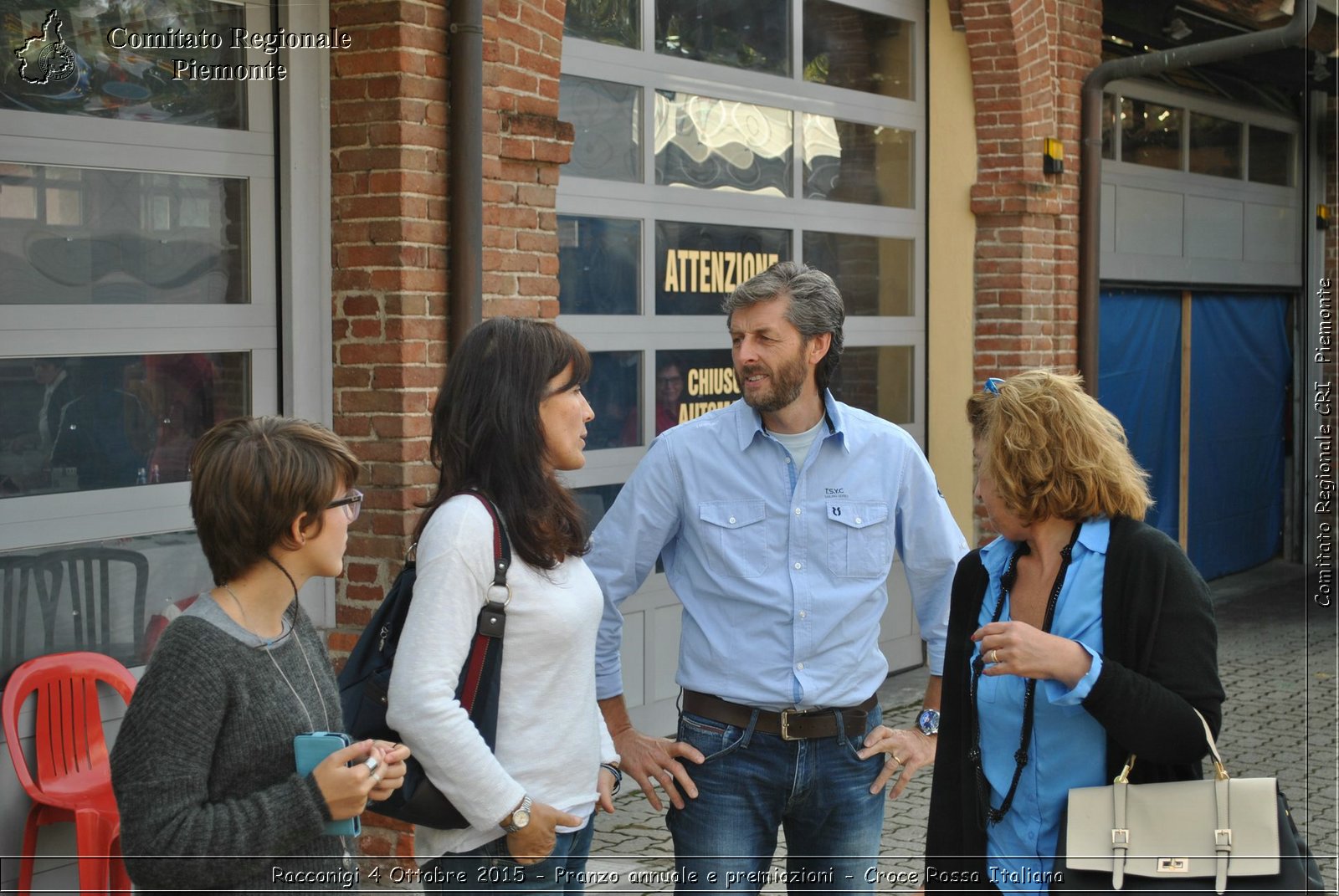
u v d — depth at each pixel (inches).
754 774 121.6
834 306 123.4
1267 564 474.0
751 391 122.5
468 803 91.0
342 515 87.8
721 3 262.5
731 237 266.4
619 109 240.7
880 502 125.8
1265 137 446.3
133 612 169.8
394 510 183.0
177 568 174.9
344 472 87.8
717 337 262.2
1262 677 328.2
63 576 162.2
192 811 78.5
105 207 165.8
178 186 173.8
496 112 193.9
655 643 249.3
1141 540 98.3
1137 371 400.8
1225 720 287.4
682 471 126.3
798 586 122.3
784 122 279.1
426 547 94.3
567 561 99.5
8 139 155.7
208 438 86.2
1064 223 327.0
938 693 131.3
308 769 83.0
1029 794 99.7
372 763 84.4
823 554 123.5
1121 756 97.5
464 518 94.0
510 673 95.0
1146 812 92.4
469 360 98.7
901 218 313.1
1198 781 93.7
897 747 124.2
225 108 178.2
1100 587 98.6
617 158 240.7
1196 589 97.1
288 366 184.5
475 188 185.2
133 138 167.6
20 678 151.6
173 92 172.4
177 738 79.4
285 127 181.6
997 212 312.2
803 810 124.3
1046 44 315.0
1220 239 426.6
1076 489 99.0
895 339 314.2
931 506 130.0
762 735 121.4
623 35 240.8
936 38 314.8
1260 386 460.4
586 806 99.2
